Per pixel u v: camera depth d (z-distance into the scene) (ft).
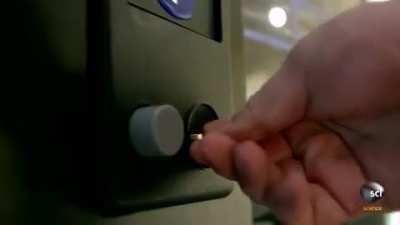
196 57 1.17
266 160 1.02
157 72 1.02
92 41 0.91
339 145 1.16
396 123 1.11
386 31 1.06
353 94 1.08
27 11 0.81
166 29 1.06
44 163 0.83
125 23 0.94
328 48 1.08
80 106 0.90
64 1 0.87
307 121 1.14
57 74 0.86
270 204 1.08
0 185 0.76
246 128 1.04
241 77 1.61
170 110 0.95
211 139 1.00
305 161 1.13
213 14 1.31
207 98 1.20
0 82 0.76
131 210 0.95
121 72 0.92
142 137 0.91
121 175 0.91
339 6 2.24
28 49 0.81
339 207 1.13
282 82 1.08
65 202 0.86
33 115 0.81
